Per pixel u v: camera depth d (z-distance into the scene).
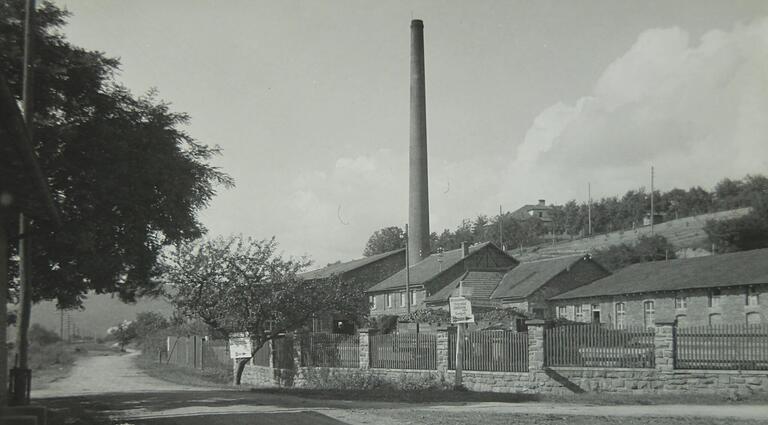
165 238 23.45
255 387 28.72
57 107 19.73
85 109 20.27
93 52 20.19
